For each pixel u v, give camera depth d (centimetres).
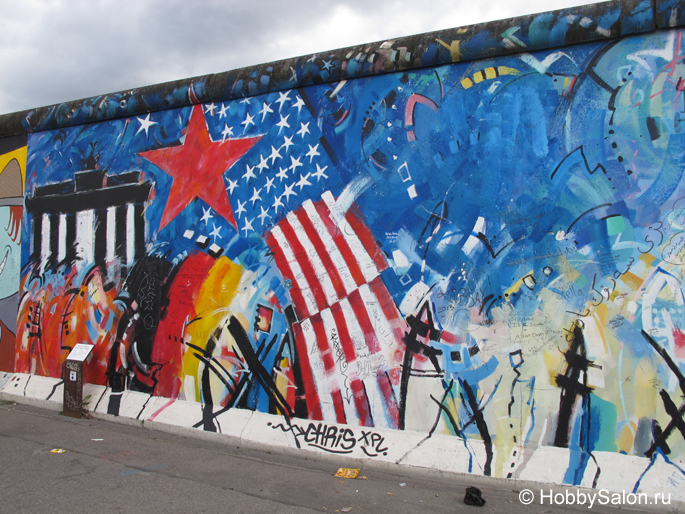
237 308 556
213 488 401
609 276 412
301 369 514
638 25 412
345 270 505
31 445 504
